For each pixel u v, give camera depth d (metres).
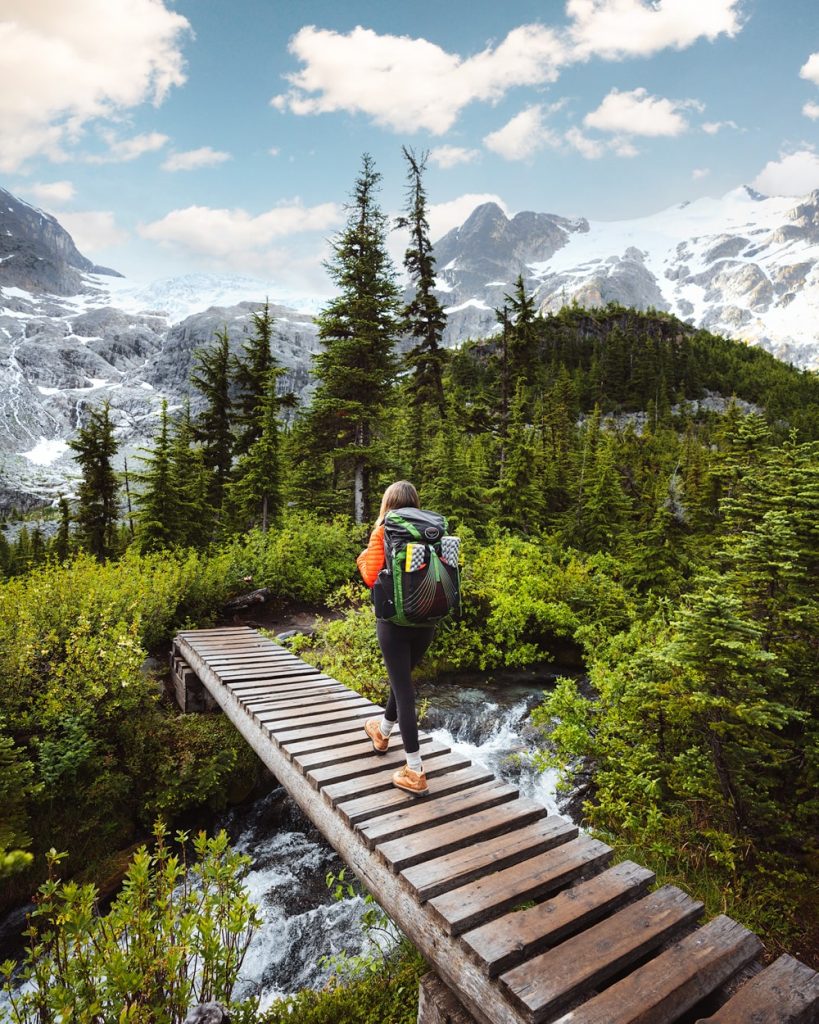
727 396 115.06
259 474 23.16
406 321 25.62
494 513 21.03
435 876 3.45
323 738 5.68
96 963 3.16
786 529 6.41
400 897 3.51
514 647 12.70
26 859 2.20
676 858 5.61
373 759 5.17
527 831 4.08
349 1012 3.93
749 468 8.97
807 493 6.75
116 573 11.59
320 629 12.17
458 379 82.62
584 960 2.81
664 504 15.47
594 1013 2.53
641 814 6.11
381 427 21.67
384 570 4.05
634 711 6.59
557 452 36.38
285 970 5.35
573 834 4.09
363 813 4.14
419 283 27.28
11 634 8.06
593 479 25.06
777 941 4.62
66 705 7.23
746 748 5.45
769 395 112.44
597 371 110.75
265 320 27.41
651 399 105.56
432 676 11.81
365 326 20.64
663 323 152.25
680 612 5.68
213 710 9.14
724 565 13.77
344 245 21.11
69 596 9.76
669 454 62.34
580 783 7.62
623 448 53.47
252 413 27.47
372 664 10.87
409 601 3.93
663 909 3.23
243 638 10.28
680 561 14.59
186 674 9.12
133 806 7.13
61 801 6.73
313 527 16.95
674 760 6.04
